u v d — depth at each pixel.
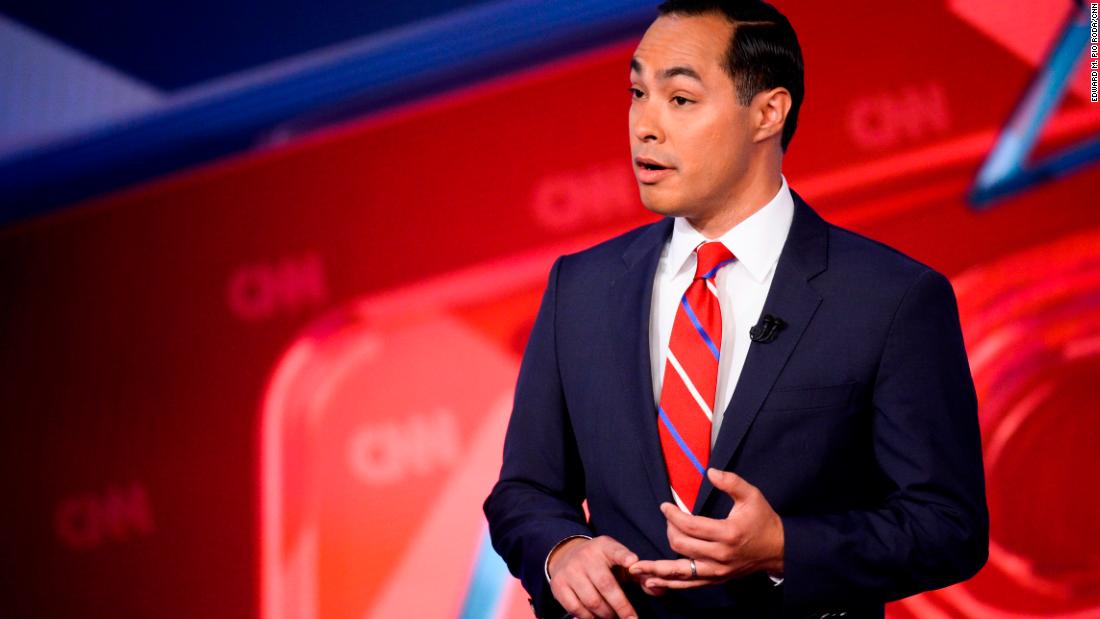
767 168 5.05
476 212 9.95
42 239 10.35
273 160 10.15
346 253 10.06
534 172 9.90
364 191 10.05
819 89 9.66
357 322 10.02
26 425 10.34
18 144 10.28
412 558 9.87
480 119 9.96
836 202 9.61
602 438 4.96
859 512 4.61
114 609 10.16
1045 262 9.49
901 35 9.62
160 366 10.22
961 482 4.66
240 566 10.03
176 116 10.20
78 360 10.31
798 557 4.36
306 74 10.09
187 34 10.18
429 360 9.95
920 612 9.47
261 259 10.14
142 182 10.26
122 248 10.29
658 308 5.10
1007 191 9.53
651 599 4.86
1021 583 9.41
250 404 10.10
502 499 5.23
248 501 10.05
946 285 4.89
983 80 9.57
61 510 10.27
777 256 4.98
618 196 9.80
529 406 5.33
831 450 4.68
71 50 10.25
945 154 9.57
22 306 10.39
